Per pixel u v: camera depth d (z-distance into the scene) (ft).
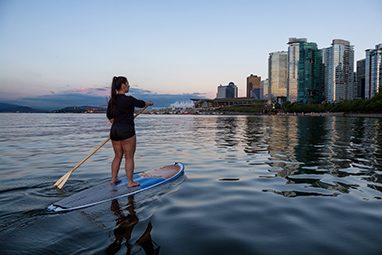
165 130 82.53
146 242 9.71
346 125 107.86
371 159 28.17
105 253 8.93
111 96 16.53
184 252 9.04
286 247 9.45
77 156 30.07
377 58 527.40
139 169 23.43
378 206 13.71
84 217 12.03
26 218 11.86
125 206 13.48
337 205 13.88
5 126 104.22
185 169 23.04
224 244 9.63
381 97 314.96
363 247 9.43
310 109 503.20
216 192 16.12
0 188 16.56
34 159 28.07
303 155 31.04
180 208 13.30
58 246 9.39
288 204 14.06
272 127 96.99
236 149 36.63
